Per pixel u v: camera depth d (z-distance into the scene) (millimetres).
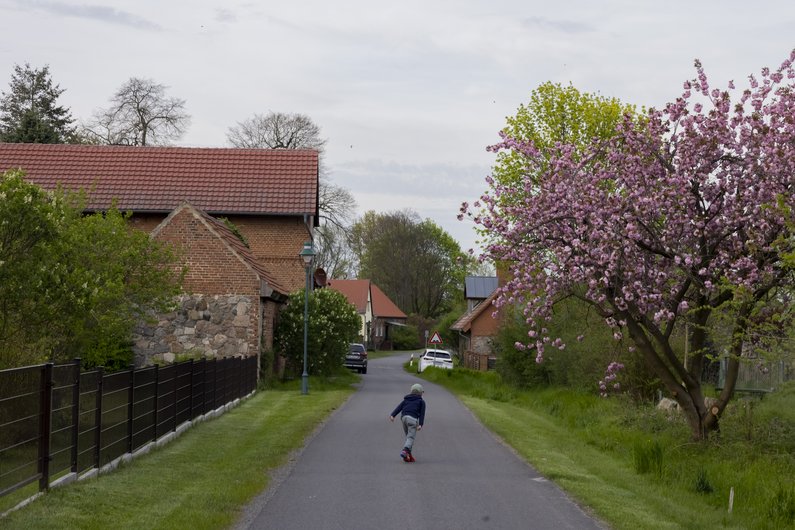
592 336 25234
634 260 15961
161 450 14680
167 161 42062
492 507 10555
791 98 15242
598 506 10570
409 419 14586
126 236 19172
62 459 10609
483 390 33906
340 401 26547
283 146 67562
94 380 11695
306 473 12930
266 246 40625
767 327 14297
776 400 21125
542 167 16812
